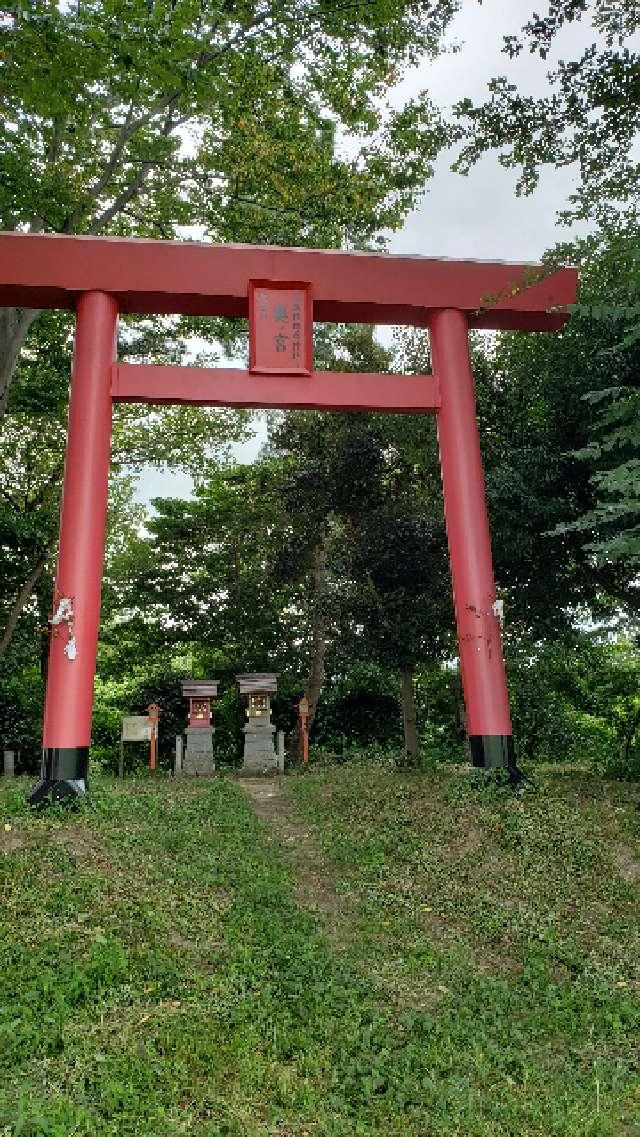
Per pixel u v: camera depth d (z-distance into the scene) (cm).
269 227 1435
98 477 1123
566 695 2056
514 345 1439
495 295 1212
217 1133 375
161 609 2583
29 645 2256
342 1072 454
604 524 1212
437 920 724
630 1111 439
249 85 1314
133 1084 409
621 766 1355
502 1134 405
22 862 729
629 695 2006
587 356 1248
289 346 1211
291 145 1360
